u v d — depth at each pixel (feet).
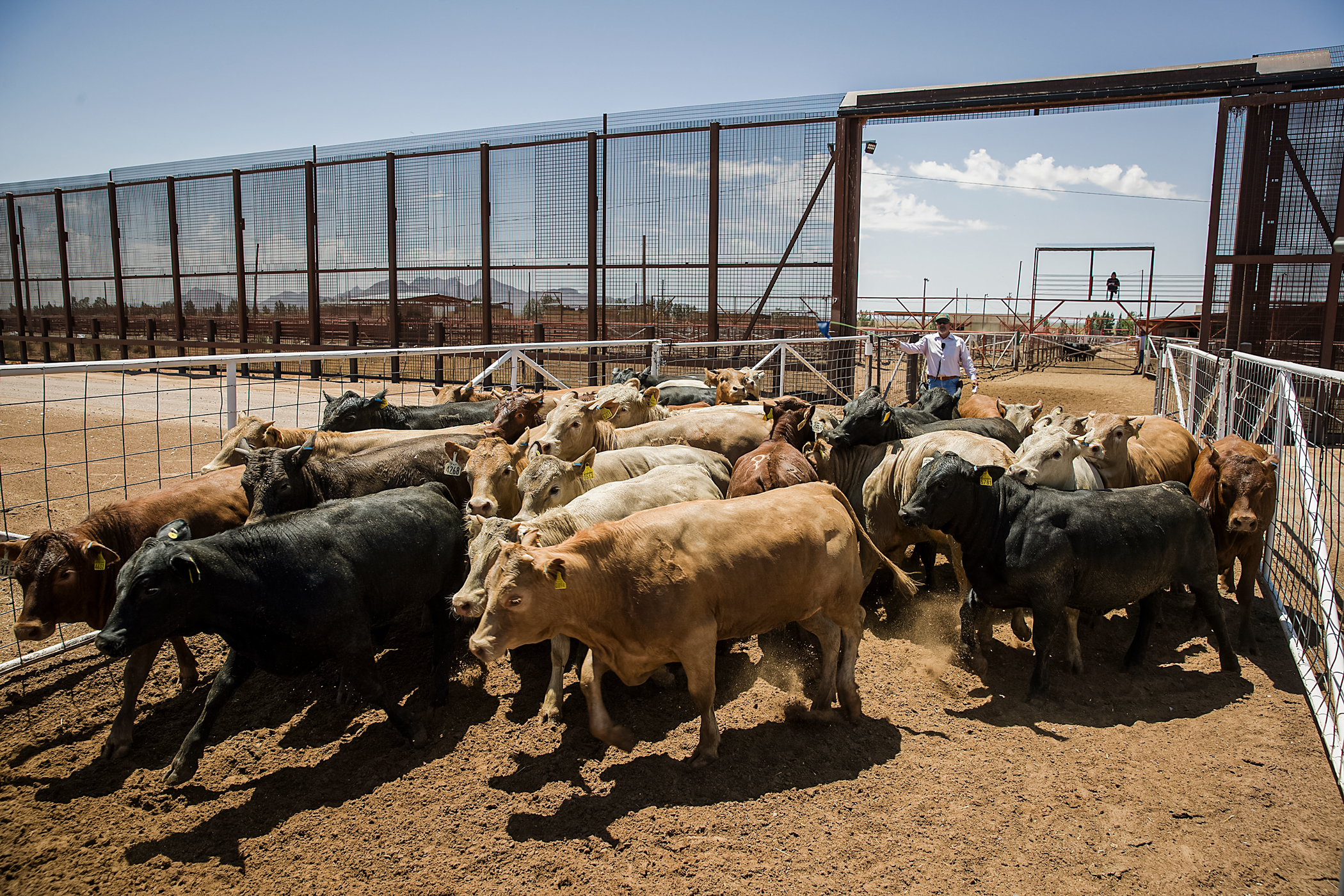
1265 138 43.24
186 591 13.55
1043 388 67.56
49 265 94.07
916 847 12.64
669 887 11.84
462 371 69.05
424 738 15.72
